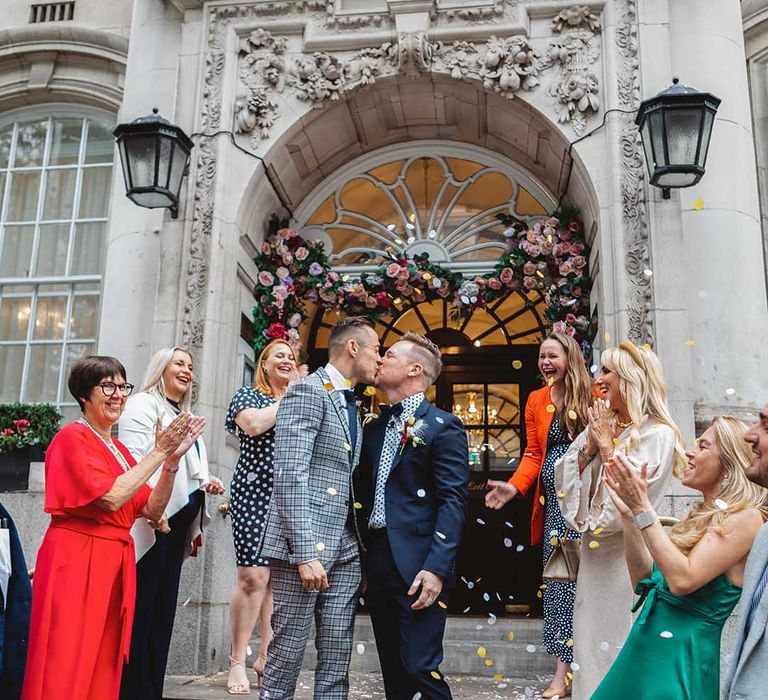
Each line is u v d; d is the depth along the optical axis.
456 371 7.19
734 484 2.40
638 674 2.34
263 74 6.05
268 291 6.23
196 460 3.96
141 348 6.04
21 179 7.48
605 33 5.73
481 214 6.61
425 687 2.93
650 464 2.93
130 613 3.30
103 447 3.41
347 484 3.21
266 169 6.04
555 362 3.99
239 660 4.34
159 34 6.39
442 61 5.89
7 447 6.14
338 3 6.06
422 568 3.01
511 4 5.89
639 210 5.41
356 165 6.75
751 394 5.27
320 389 3.24
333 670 3.09
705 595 2.31
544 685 4.71
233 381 5.78
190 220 5.81
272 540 3.18
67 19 7.66
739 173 5.62
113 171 7.31
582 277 5.96
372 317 6.31
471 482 7.02
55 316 7.11
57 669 3.07
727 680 2.05
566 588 4.11
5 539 3.17
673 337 5.18
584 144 5.63
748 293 5.43
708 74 5.72
